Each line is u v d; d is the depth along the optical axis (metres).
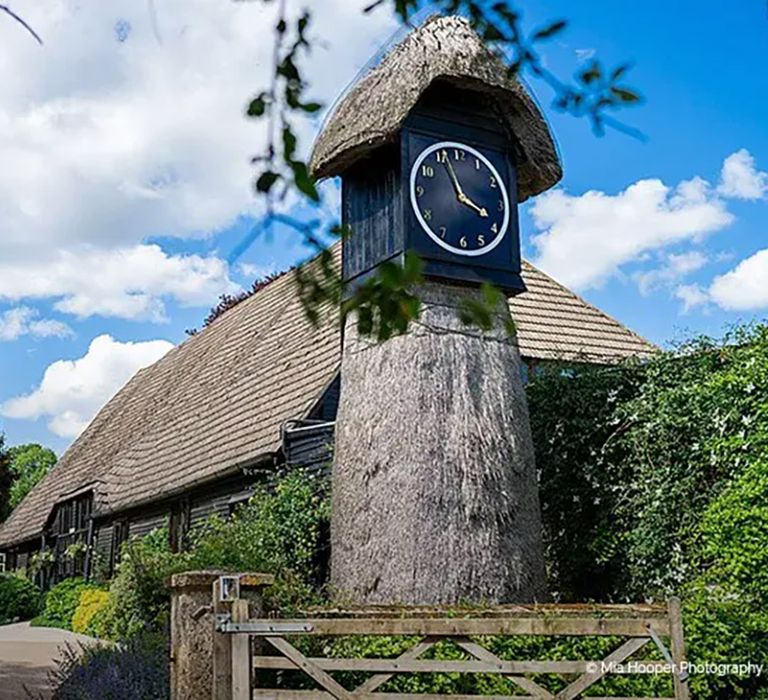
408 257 1.92
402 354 9.27
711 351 9.78
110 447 25.94
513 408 9.50
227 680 5.63
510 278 9.92
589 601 9.41
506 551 8.92
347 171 10.41
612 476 10.16
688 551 9.15
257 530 11.78
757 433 8.62
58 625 19.23
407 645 6.21
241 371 19.61
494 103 10.14
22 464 56.62
